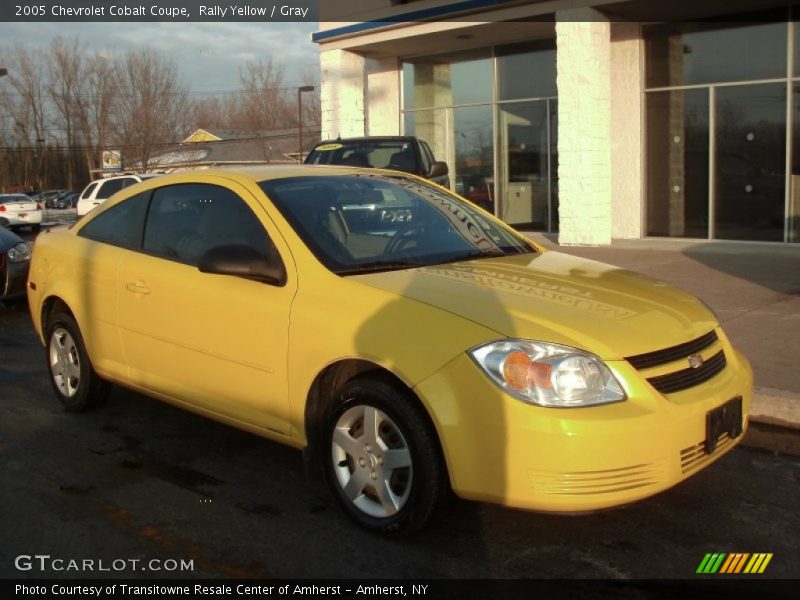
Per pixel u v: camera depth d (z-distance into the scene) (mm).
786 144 13055
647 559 3709
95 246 5586
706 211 14000
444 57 17312
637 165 14562
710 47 13633
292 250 4320
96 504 4395
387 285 3988
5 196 31688
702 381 3801
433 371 3584
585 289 4109
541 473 3369
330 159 11750
